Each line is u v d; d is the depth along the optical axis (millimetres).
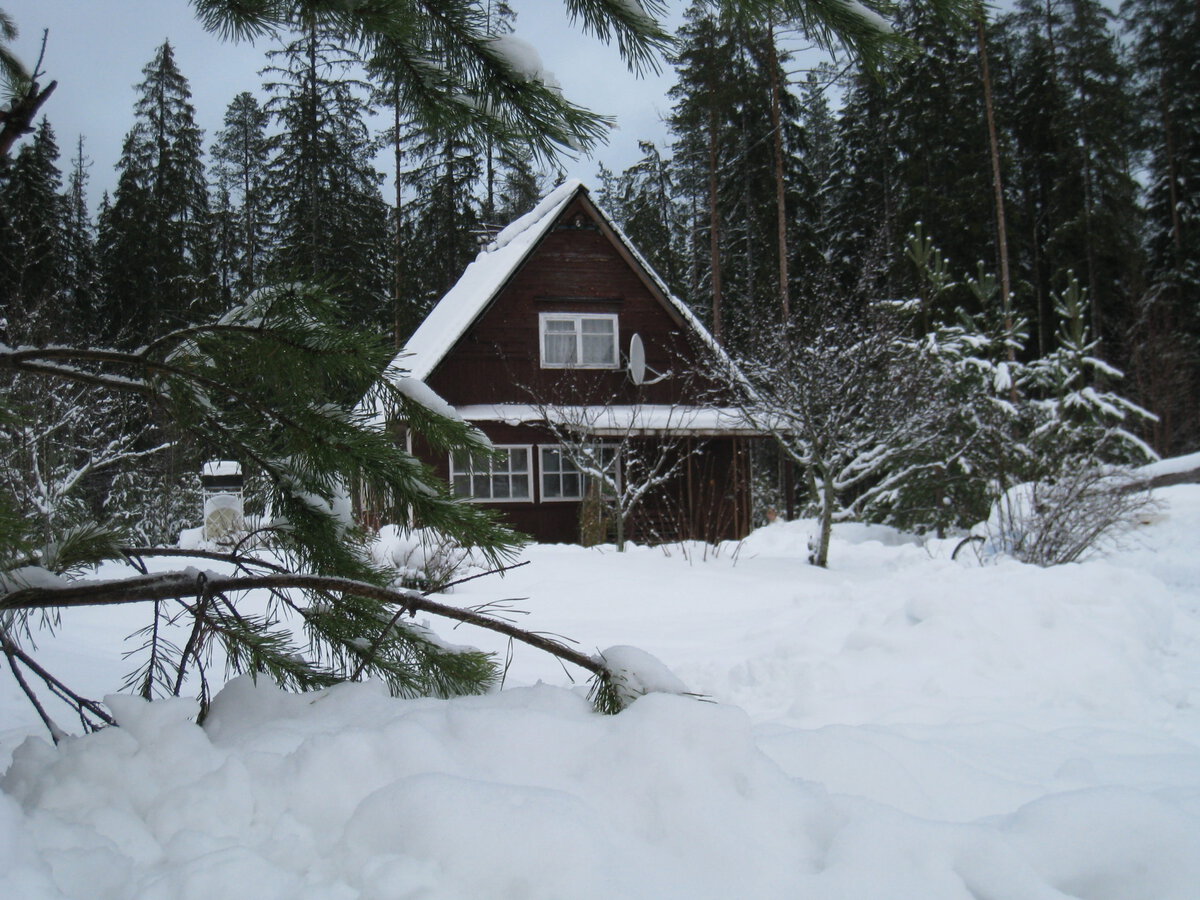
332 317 2420
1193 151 32125
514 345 18328
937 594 5508
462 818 1717
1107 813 2066
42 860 1554
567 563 10570
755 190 28906
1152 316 28531
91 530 2488
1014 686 4641
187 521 14047
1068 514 8805
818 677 4859
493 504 17406
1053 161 31344
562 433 17141
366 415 2553
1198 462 12516
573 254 18750
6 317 13953
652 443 17734
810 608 7227
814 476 12836
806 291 23344
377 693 2461
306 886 1598
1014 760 3232
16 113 2188
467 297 18875
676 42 2256
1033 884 1758
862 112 32812
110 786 1897
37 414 2266
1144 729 3992
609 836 1784
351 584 2365
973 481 13500
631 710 2213
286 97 25688
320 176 25531
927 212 27922
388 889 1569
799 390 12047
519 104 2432
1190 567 8695
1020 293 27656
